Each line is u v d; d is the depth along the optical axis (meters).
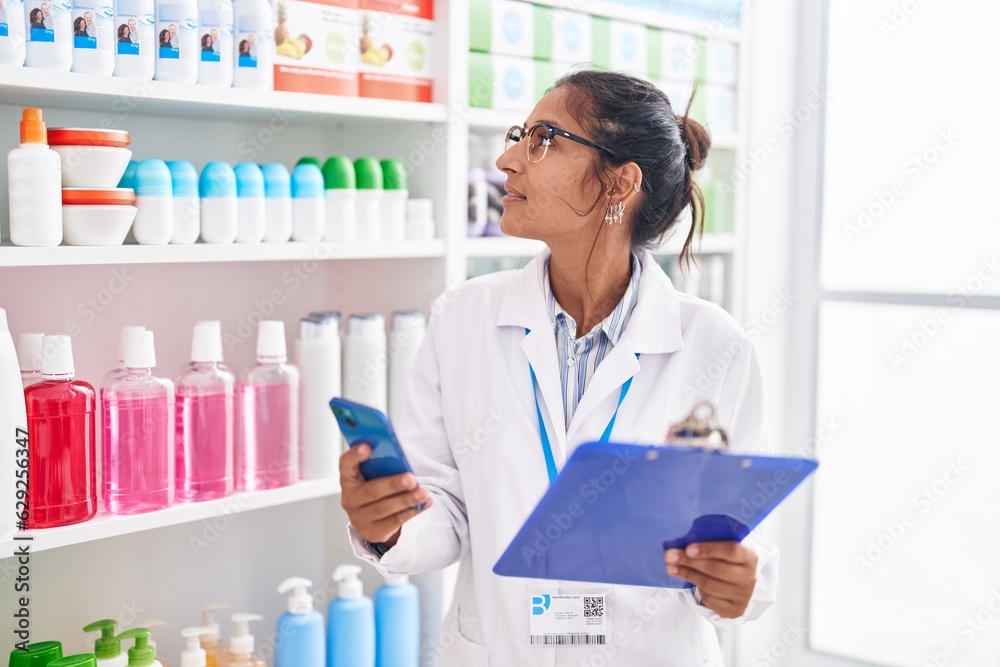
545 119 1.29
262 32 1.44
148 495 1.38
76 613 1.54
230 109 1.49
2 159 1.41
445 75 1.69
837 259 2.40
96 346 1.54
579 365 1.32
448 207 1.71
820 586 2.49
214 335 1.47
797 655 2.45
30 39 1.23
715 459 0.89
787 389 2.44
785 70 2.35
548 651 1.25
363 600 1.68
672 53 2.12
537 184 1.27
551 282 1.36
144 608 1.62
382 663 1.71
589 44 1.95
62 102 1.40
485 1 1.76
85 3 1.27
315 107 1.50
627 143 1.27
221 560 1.72
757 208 2.34
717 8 2.20
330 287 1.87
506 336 1.35
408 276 1.78
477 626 1.32
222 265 1.69
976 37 2.20
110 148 1.30
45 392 1.28
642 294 1.32
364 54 1.60
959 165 2.24
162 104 1.41
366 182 1.61
